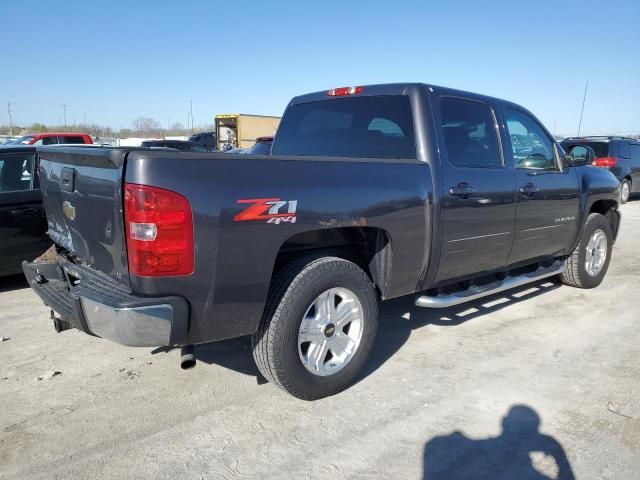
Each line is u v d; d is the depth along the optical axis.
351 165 3.27
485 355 4.14
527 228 4.72
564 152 5.40
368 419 3.19
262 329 3.10
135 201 2.51
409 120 3.93
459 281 4.33
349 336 3.49
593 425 3.14
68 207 3.28
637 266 7.36
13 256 5.80
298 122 4.87
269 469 2.71
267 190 2.84
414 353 4.17
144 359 4.01
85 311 2.81
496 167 4.38
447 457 2.83
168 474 2.66
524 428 3.11
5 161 5.75
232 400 3.40
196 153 2.68
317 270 3.17
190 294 2.68
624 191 15.95
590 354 4.19
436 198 3.75
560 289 6.07
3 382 3.62
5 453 2.81
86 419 3.15
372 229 3.54
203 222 2.63
